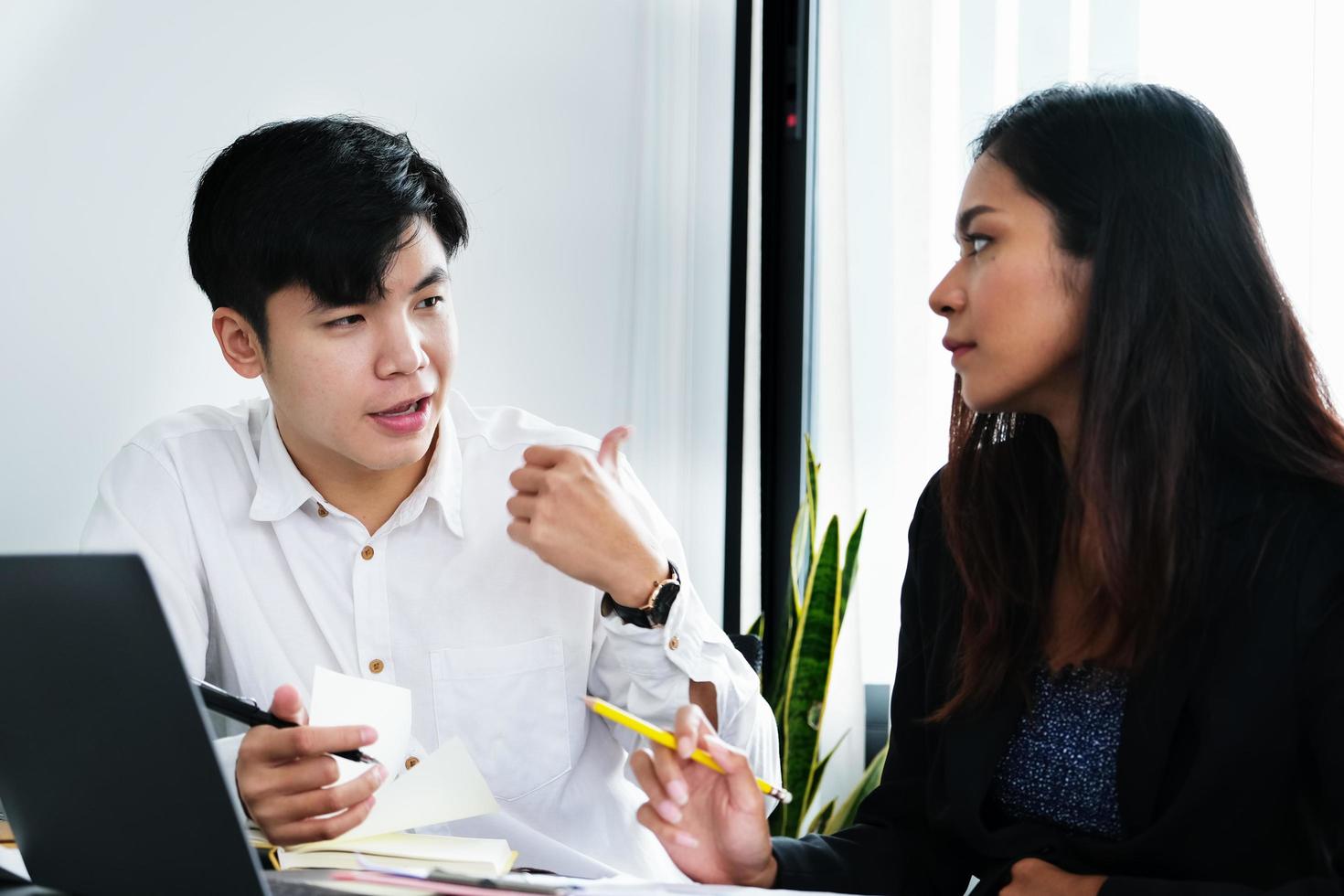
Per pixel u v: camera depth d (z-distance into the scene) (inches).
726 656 51.1
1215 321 39.9
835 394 96.0
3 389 66.9
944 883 46.6
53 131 68.2
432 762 39.5
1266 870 38.8
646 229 96.5
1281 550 39.0
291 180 47.3
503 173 89.0
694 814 41.6
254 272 48.0
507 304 89.7
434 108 85.4
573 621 54.7
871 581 93.3
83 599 29.9
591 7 93.0
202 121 74.2
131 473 55.0
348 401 48.7
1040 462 46.2
